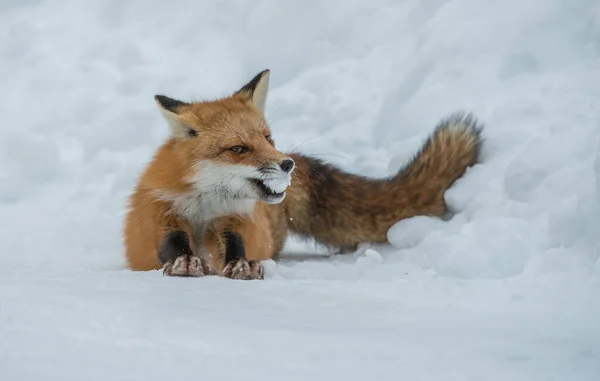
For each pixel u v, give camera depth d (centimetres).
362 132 1593
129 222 1124
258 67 1842
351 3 1853
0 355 557
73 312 684
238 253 1028
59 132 1777
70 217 1493
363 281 938
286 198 1276
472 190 1223
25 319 661
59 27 2061
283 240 1283
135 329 637
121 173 1575
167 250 1028
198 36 1966
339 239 1317
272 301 767
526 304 769
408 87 1593
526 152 1151
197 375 519
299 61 1819
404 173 1319
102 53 1966
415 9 1750
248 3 1952
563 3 1513
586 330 643
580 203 948
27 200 1602
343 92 1698
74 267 1097
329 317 701
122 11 2070
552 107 1289
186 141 1071
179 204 1071
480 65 1501
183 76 1856
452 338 620
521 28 1512
